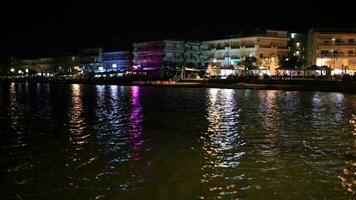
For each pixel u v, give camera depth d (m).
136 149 23.50
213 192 16.12
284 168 19.33
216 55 123.19
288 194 15.91
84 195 15.88
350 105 48.56
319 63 101.81
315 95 65.38
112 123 34.31
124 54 145.88
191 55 129.38
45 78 172.38
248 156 21.73
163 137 27.30
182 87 98.31
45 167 19.64
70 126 32.69
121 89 95.62
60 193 16.12
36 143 25.39
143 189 16.48
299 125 32.53
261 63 105.50
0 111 45.06
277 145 24.50
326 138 26.78
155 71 128.12
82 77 152.38
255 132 29.17
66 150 23.31
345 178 17.83
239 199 15.45
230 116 38.59
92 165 19.95
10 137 27.55
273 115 39.16
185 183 17.23
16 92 87.00
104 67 153.50
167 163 20.28
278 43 112.88
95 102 57.09
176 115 39.72
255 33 114.56
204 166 19.70
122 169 19.23
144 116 39.22
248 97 62.41
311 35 106.00
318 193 16.03
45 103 56.19
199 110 44.19
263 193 16.03
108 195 15.89
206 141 25.81
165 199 15.46
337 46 102.00
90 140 26.34
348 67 99.19
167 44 127.00
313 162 20.48
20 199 15.55
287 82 83.25
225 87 90.56
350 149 23.39
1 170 19.16
